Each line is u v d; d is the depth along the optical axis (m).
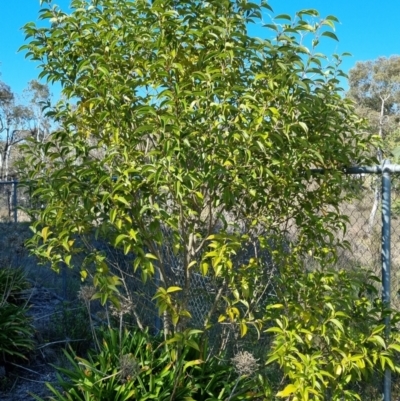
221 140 3.01
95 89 3.27
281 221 3.70
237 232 3.36
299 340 3.03
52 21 3.61
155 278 4.53
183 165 3.08
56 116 3.68
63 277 7.21
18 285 6.47
